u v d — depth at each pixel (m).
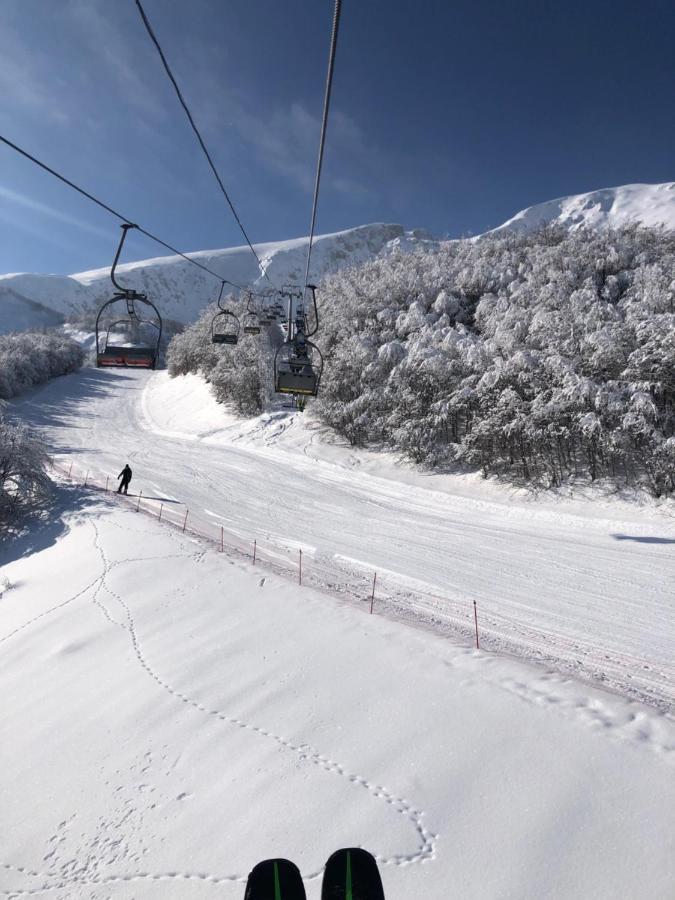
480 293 47.19
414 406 32.81
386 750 6.35
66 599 14.55
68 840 6.05
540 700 6.90
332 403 38.78
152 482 33.34
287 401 52.44
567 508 24.02
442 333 35.44
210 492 30.67
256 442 43.84
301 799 5.80
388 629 9.78
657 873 4.32
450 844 4.91
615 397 24.00
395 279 49.94
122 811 6.30
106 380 96.00
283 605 11.63
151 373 104.81
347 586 15.65
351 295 49.62
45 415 64.88
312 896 4.62
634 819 4.87
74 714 8.73
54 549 20.52
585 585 15.88
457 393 29.86
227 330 63.19
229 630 10.71
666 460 22.39
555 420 26.06
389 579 16.67
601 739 5.98
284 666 8.83
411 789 5.66
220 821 5.77
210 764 6.75
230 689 8.41
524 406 27.19
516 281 43.84
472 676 7.72
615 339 26.23
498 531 22.14
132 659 10.23
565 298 34.72
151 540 18.09
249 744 6.96
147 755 7.22
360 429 37.78
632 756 5.66
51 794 6.93
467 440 29.19
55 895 5.36
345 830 5.26
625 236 51.16
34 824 6.47
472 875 4.56
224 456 41.06
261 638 10.08
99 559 16.98
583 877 4.39
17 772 7.59
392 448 36.41
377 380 38.28
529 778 5.55
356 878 2.49
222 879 5.03
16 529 24.42
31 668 11.04
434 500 27.89
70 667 10.57
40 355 87.31
